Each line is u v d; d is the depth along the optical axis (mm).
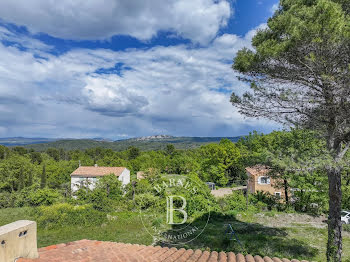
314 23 6355
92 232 15305
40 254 4648
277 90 8430
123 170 35812
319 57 6844
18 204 24938
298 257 10078
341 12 6520
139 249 6402
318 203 19688
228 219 17625
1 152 77125
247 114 9500
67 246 5836
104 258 4953
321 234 13633
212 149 40875
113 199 21844
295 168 7781
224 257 6059
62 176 46406
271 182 27062
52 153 94562
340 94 7125
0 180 42062
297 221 16922
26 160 50281
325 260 9766
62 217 16891
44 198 24594
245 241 12180
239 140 46812
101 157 83375
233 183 42406
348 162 7770
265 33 8352
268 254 10406
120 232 14977
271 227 15180
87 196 22016
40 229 16281
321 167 7570
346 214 16703
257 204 21172
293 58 7410
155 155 71000
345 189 18969
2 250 3531
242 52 8734
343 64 7031
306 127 8789
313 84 7816
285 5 8141
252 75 8977
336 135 8266
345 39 6363
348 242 12164
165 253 6195
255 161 11703
